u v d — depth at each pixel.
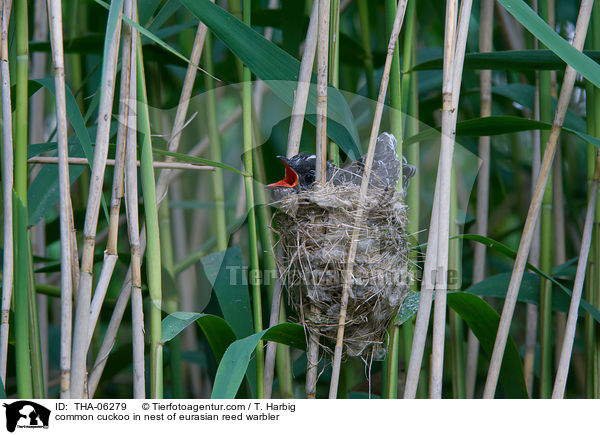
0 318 2.33
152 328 2.36
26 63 2.38
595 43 3.11
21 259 2.30
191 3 2.40
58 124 2.07
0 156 2.73
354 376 4.38
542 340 3.31
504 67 2.87
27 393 2.29
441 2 4.21
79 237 4.64
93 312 2.21
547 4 3.02
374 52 4.10
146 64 3.41
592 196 2.77
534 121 2.65
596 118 2.95
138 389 2.32
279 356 2.95
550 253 3.31
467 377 3.76
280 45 3.87
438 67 2.78
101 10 4.63
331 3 2.63
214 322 2.69
